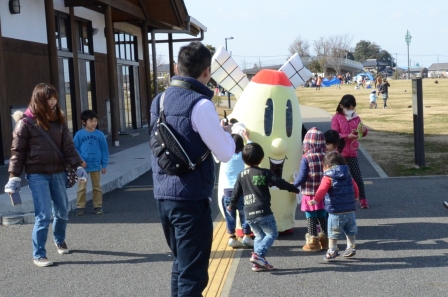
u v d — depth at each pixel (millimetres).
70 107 16328
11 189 5652
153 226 7453
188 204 3672
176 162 3607
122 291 5098
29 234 7125
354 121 7922
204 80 3824
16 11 12883
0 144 12164
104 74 19391
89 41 18219
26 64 13625
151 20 21219
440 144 14828
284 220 6680
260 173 5504
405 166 11672
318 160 6020
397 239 6496
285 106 6465
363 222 7328
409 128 20047
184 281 3715
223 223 7645
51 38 12766
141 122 23812
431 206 8086
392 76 105750
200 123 3611
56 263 5949
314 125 22609
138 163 12453
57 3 15180
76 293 5078
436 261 5688
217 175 11719
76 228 7422
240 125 6316
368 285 5082
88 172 8141
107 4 15422
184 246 3705
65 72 15977
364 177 10703
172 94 3727
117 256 6152
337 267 5609
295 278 5324
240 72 7047
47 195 5848
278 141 6344
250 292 4992
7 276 5574
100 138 8195
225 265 5773
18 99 13211
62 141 5906
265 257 5992
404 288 4980
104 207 8727
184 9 21578
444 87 52312
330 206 5668
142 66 24109
